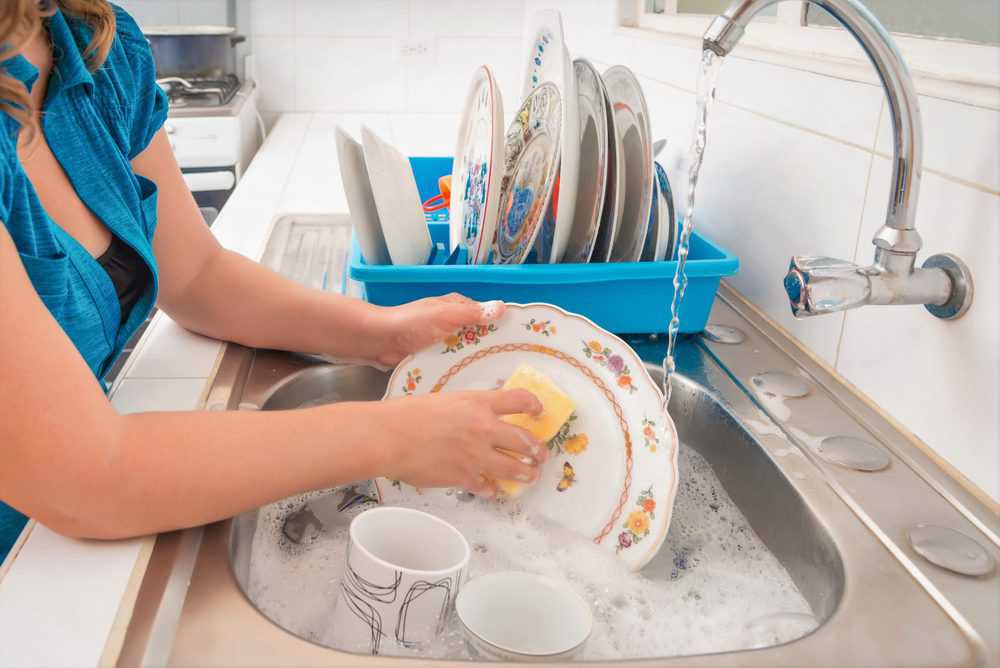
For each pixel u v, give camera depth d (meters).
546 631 0.65
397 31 2.68
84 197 0.81
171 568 0.62
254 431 0.66
